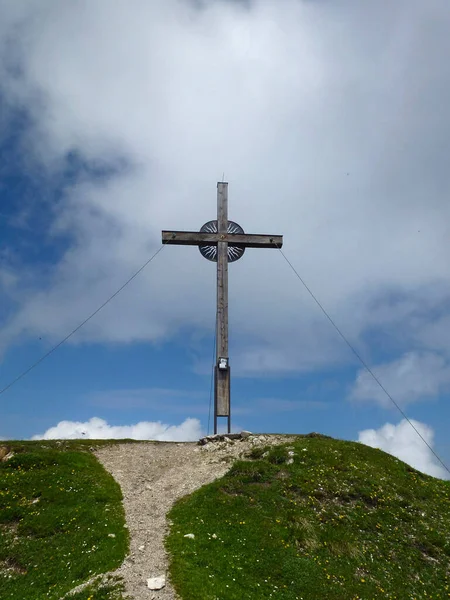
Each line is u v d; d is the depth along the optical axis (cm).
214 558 2111
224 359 3769
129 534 2311
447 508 2928
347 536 2455
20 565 2198
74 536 2341
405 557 2411
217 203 4053
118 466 3225
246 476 2888
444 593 2231
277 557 2203
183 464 3244
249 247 4066
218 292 3903
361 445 3497
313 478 2880
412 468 3375
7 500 2659
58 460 3144
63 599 1855
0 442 3438
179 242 3975
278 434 3691
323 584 2098
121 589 1861
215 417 3688
